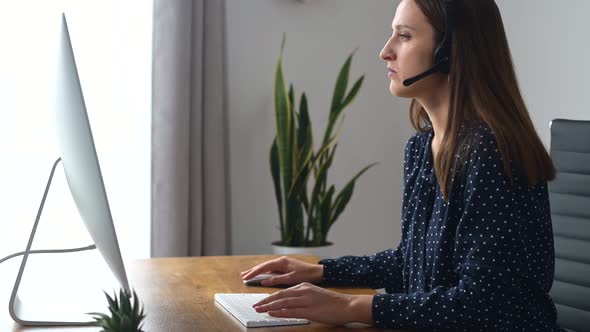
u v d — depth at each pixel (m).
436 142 1.60
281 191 3.54
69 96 1.21
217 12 3.40
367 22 3.79
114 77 3.30
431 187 1.56
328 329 1.35
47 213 3.12
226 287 1.71
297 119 3.51
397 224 3.92
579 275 1.86
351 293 1.67
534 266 1.44
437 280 1.46
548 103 3.01
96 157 1.19
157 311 1.48
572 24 2.87
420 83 1.51
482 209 1.36
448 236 1.45
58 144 1.48
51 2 3.16
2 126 3.09
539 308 1.45
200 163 3.38
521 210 1.41
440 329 1.33
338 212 3.35
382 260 1.75
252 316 1.40
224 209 3.46
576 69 2.86
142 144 3.35
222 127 3.45
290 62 3.67
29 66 3.11
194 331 1.33
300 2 3.65
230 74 3.56
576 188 1.89
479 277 1.32
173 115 3.29
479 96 1.44
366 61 3.81
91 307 1.54
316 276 1.74
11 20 3.09
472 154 1.39
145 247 3.37
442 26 1.48
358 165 3.83
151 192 3.31
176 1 3.27
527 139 1.41
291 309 1.36
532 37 3.08
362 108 3.82
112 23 3.28
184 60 3.29
